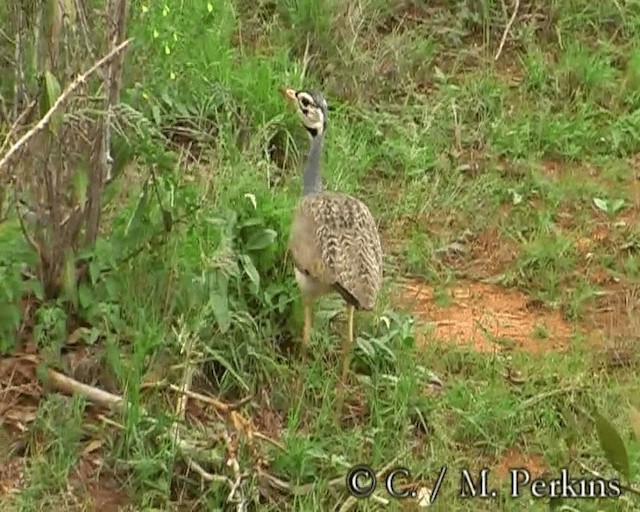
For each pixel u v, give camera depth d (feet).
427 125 61.62
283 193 52.65
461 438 44.29
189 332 44.24
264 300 46.83
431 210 57.31
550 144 62.13
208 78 58.95
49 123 41.45
